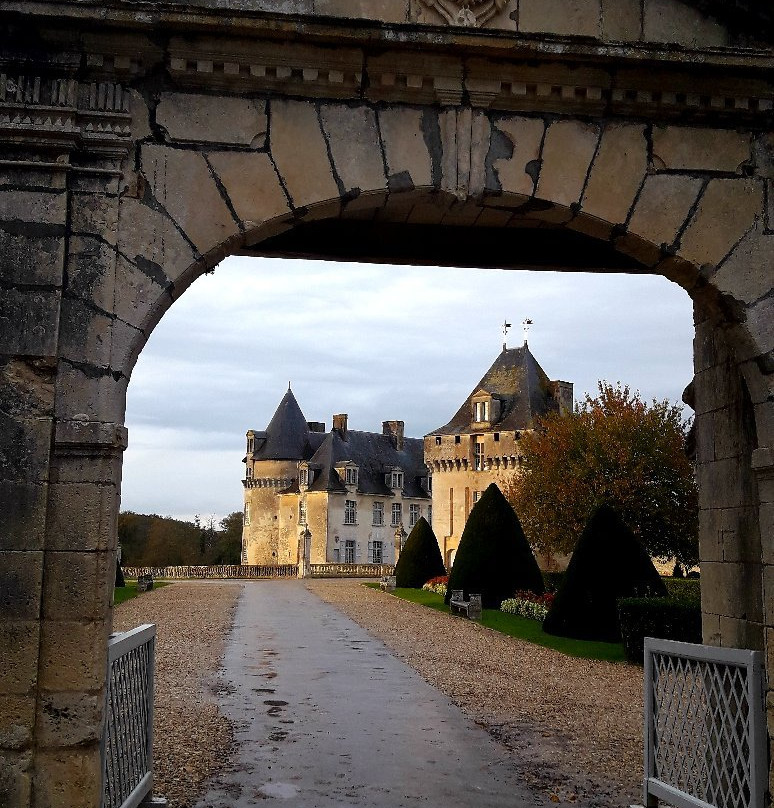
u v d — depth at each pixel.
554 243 6.54
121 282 4.63
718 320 5.29
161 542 58.19
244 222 4.77
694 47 4.91
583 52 4.82
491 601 21.44
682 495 28.05
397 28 4.69
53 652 4.30
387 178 4.89
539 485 30.06
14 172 4.61
